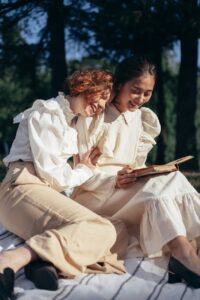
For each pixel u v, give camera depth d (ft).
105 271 11.03
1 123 85.05
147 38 47.21
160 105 58.18
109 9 43.70
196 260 10.57
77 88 11.79
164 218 11.14
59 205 11.17
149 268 11.31
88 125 12.66
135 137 13.42
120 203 12.47
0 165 26.68
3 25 48.06
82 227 10.76
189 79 49.65
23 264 10.18
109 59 50.65
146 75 12.62
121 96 12.87
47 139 11.39
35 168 11.53
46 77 56.03
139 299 9.86
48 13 46.57
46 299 9.61
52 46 47.60
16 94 79.10
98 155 12.66
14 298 9.60
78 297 9.80
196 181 25.91
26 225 11.29
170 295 10.05
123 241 12.07
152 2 41.16
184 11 41.34
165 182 11.69
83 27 47.88
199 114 98.68
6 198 11.51
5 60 50.93
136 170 12.16
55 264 10.31
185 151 49.90
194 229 11.57
